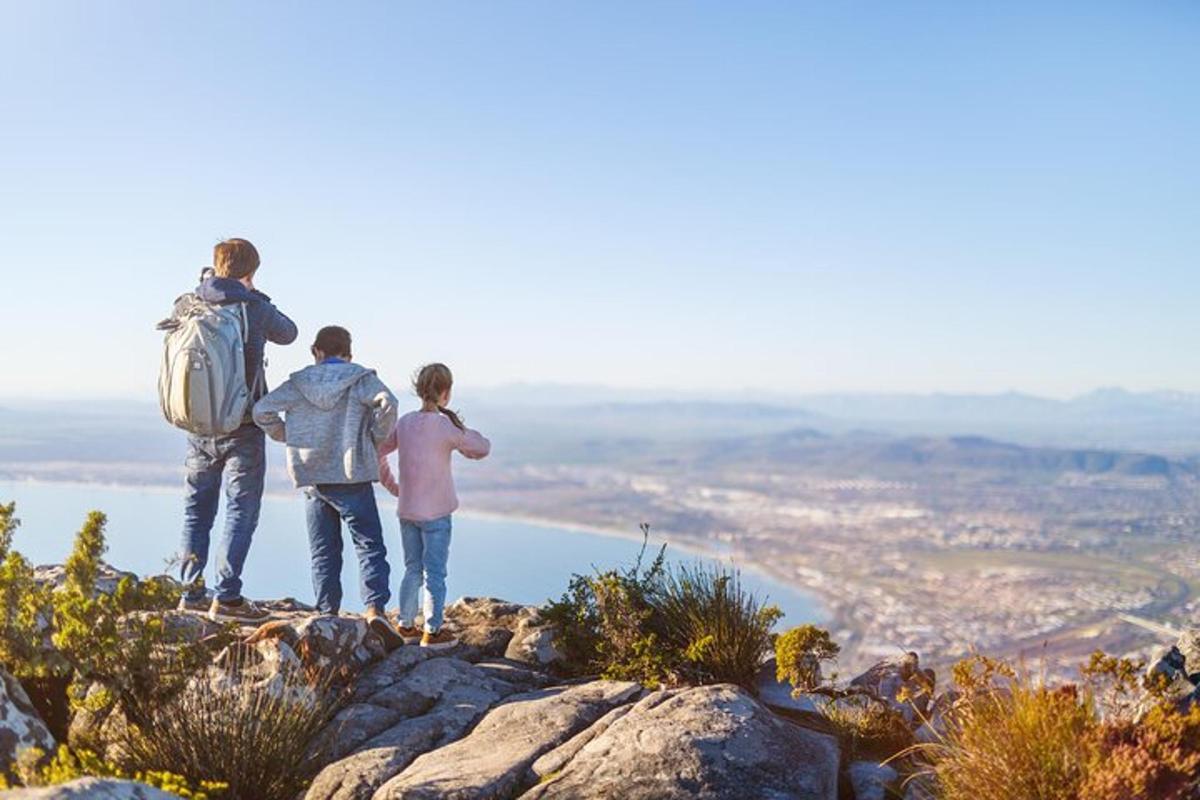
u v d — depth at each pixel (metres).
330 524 7.55
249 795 5.33
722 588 7.36
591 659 7.45
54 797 3.73
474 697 6.46
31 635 5.66
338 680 6.34
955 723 5.74
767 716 5.90
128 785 4.07
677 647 7.25
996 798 5.00
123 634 5.92
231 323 7.29
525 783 5.22
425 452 7.62
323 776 5.36
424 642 7.31
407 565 7.60
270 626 6.32
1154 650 6.16
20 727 5.11
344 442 7.25
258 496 7.63
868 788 5.70
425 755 5.55
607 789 5.01
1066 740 4.94
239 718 5.51
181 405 7.12
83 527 5.93
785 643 7.06
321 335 7.63
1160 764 4.64
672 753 5.29
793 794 5.16
